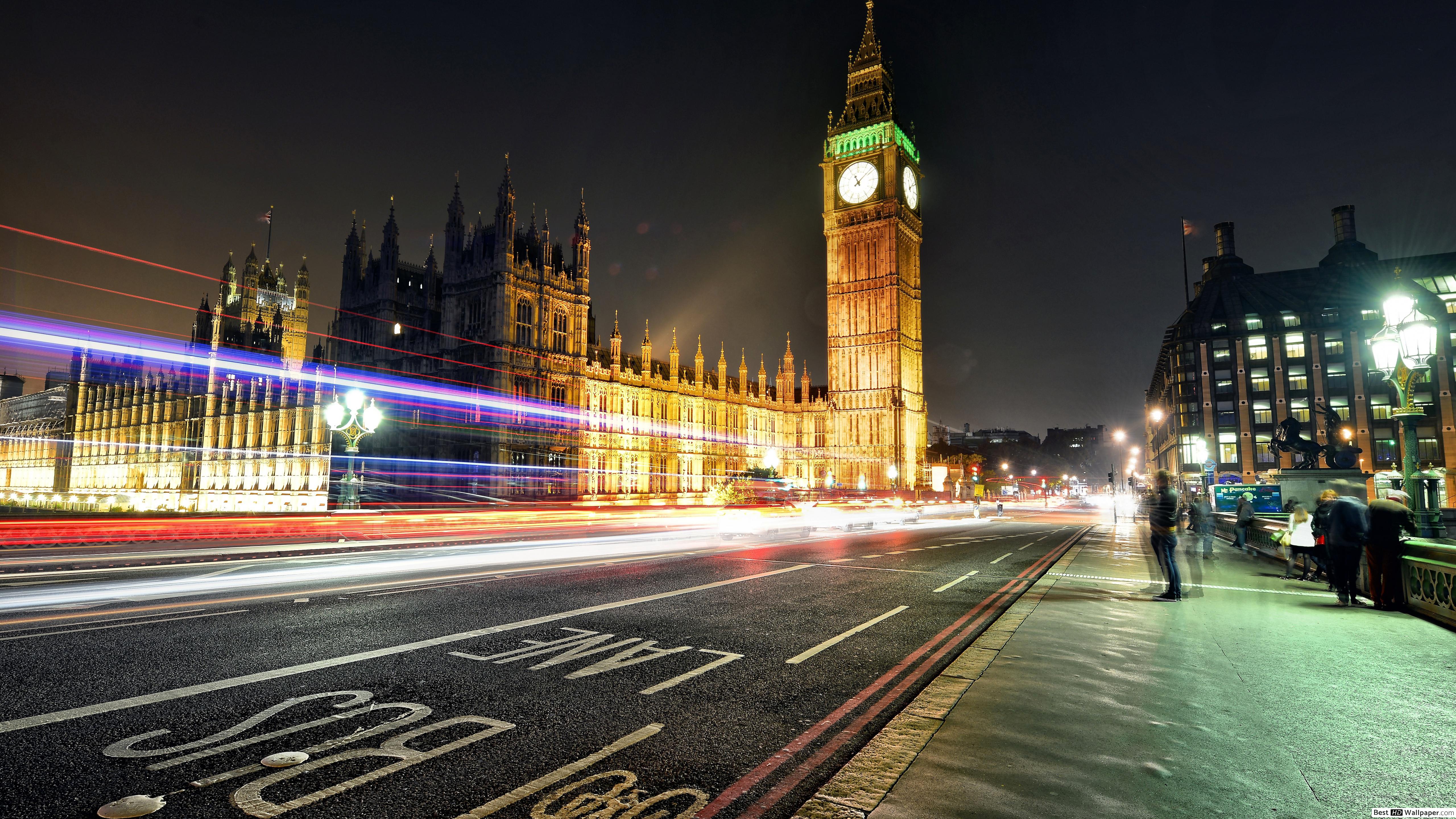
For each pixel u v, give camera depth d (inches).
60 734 218.2
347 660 312.7
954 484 4205.2
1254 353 3432.6
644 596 497.4
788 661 322.7
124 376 4559.5
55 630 366.9
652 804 175.6
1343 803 170.4
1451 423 3061.0
